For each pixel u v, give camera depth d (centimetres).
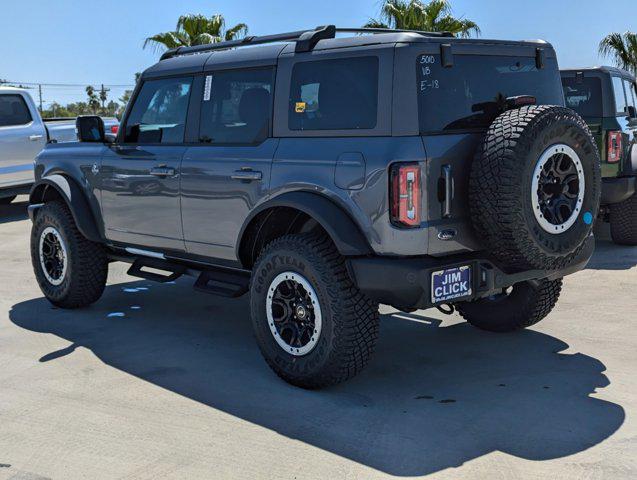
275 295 441
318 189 419
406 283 390
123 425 390
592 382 436
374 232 396
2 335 555
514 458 342
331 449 357
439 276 394
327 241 420
